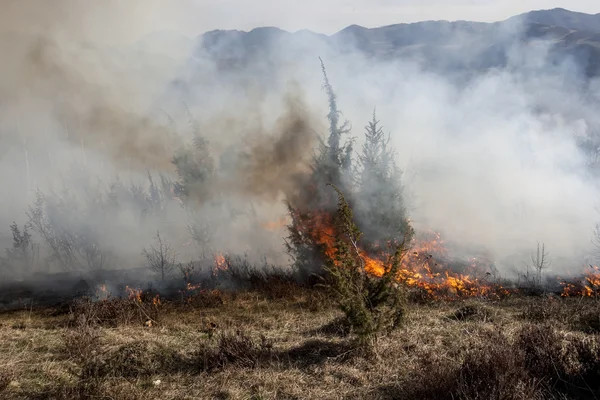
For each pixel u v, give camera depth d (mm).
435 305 9516
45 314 10016
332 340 7340
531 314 8406
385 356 6555
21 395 5824
